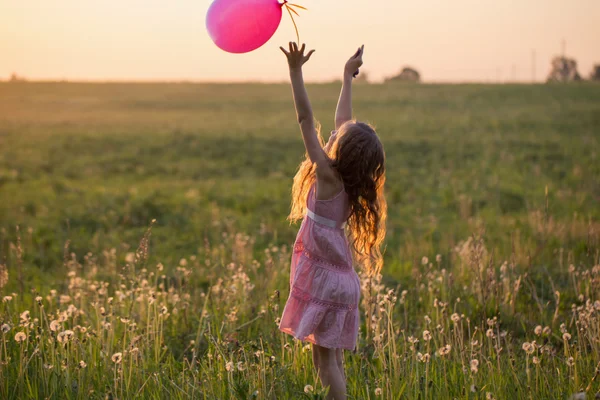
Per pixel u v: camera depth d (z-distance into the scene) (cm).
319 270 337
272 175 1923
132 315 476
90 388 346
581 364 376
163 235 1089
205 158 2305
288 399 332
